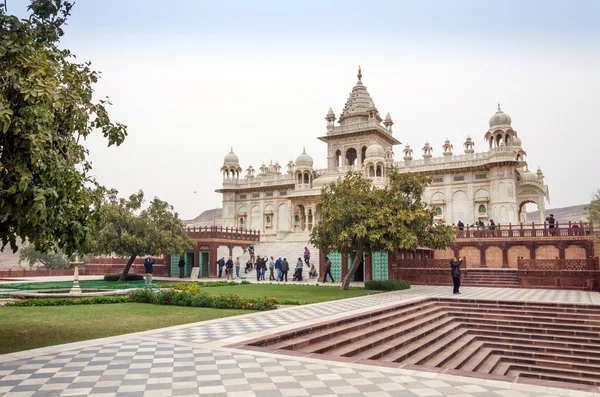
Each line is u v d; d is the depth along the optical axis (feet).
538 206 165.48
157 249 106.63
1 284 96.48
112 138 36.29
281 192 207.82
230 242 133.59
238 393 20.92
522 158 179.22
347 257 100.12
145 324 40.29
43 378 22.81
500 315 57.11
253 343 31.22
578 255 112.57
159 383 22.18
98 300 60.13
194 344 30.83
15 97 26.84
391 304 54.19
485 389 22.58
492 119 160.97
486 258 123.75
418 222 79.56
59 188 28.53
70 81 32.86
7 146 26.68
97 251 102.99
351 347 35.58
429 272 95.25
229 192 217.97
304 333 35.76
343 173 176.45
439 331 50.34
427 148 185.47
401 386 22.68
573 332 51.08
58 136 31.89
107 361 26.25
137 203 108.06
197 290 66.90
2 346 30.81
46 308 53.11
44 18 33.60
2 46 26.35
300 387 22.04
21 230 27.68
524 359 48.14
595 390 23.98
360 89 206.59
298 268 107.96
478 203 163.63
